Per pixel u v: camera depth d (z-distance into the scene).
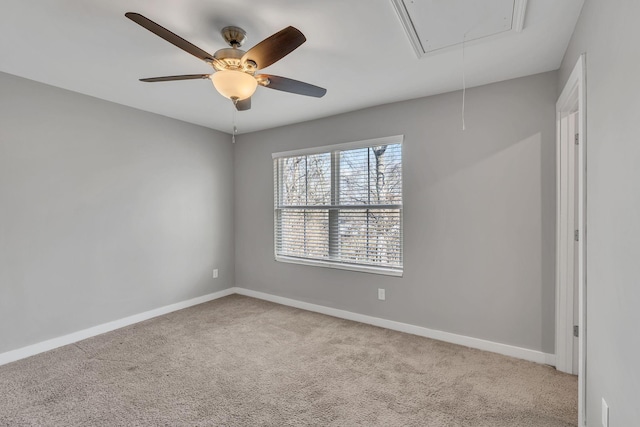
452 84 2.67
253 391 2.12
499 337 2.66
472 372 2.35
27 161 2.62
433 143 2.91
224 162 4.34
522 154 2.53
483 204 2.70
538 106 2.47
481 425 1.78
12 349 2.54
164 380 2.25
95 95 2.98
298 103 3.14
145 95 2.96
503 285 2.63
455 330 2.85
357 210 3.41
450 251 2.86
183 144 3.83
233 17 1.74
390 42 2.00
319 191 3.71
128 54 2.17
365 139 3.30
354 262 3.44
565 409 1.92
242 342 2.88
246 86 1.87
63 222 2.83
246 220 4.37
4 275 2.51
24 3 1.61
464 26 1.82
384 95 2.92
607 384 1.33
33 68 2.39
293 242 3.96
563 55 2.16
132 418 1.84
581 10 1.67
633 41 1.07
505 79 2.57
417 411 1.91
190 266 3.93
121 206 3.25
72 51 2.13
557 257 2.37
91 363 2.49
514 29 1.84
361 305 3.39
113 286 3.19
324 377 2.29
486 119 2.67
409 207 3.06
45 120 2.71
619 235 1.20
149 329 3.19
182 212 3.83
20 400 2.01
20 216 2.59
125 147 3.27
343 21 1.78
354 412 1.90
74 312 2.90
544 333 2.48
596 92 1.45
